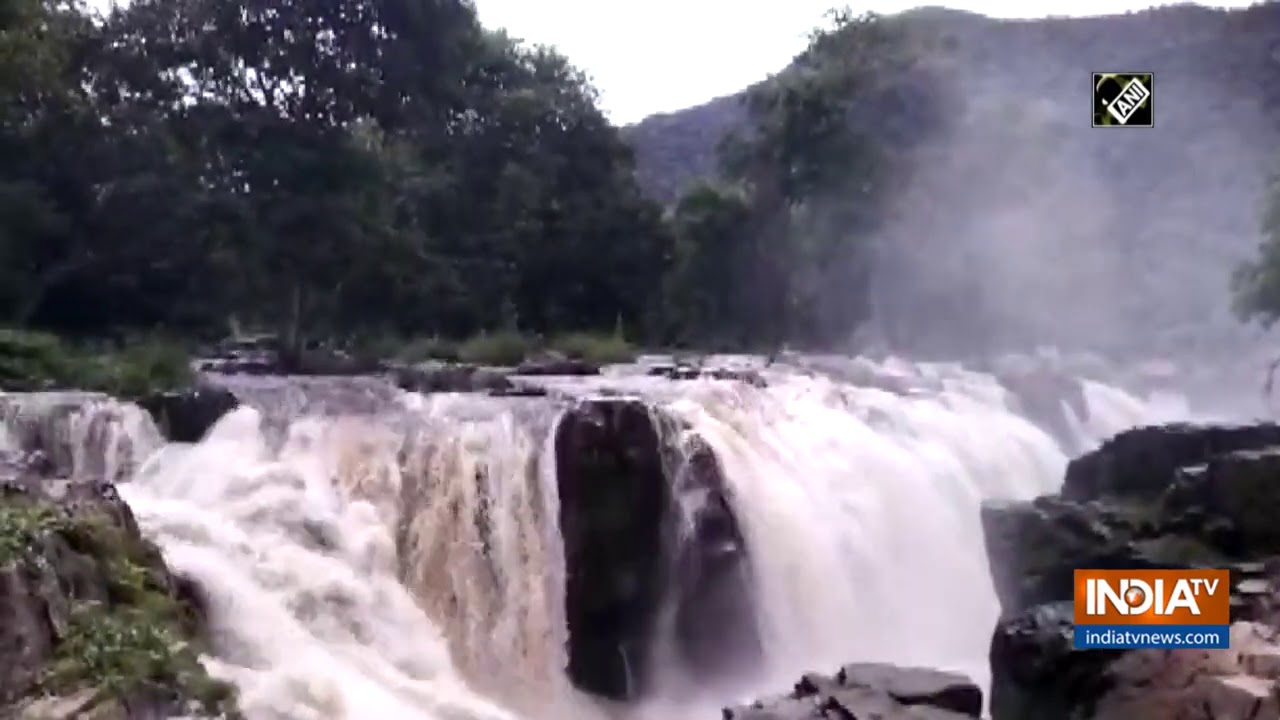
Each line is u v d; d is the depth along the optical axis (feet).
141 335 119.34
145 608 44.27
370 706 50.42
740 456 68.49
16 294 116.06
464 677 62.13
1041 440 91.86
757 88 174.29
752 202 174.19
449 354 130.00
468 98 162.91
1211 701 37.58
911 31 168.14
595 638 65.67
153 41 125.08
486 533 65.62
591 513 65.72
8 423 64.59
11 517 41.24
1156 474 52.85
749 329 172.14
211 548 55.36
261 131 121.60
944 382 101.35
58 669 37.52
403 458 66.18
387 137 146.72
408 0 133.69
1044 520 50.65
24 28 106.52
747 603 65.87
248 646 51.34
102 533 45.11
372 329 129.80
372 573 60.64
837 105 159.02
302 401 74.54
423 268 134.72
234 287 124.98
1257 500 46.62
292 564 56.80
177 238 121.29
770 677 66.13
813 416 78.18
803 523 68.74
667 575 65.98
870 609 70.74
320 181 120.37
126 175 124.16
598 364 113.70
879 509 73.10
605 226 167.22
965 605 75.10
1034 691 43.24
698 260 172.24
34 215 117.50
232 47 125.90
